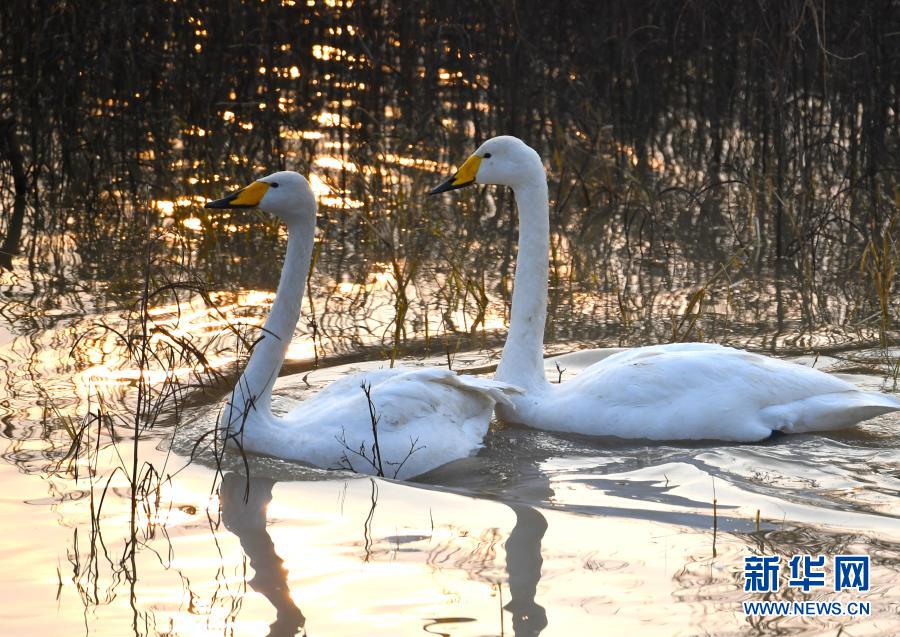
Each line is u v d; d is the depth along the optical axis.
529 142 22.66
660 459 9.77
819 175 21.42
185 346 10.33
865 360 12.42
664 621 6.77
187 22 21.45
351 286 15.45
